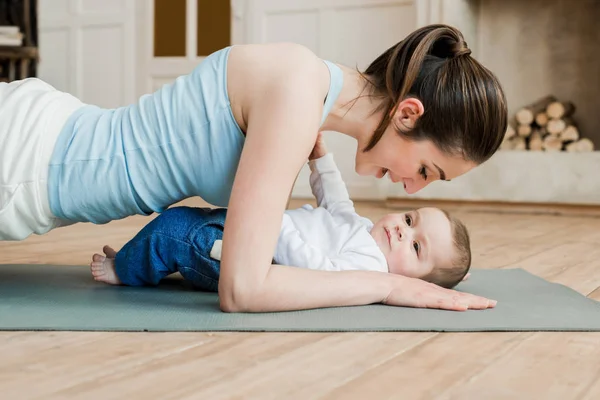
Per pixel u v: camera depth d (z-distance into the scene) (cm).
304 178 548
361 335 135
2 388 99
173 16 610
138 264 179
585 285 207
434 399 100
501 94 153
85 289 176
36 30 651
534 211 478
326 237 185
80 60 646
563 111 489
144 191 160
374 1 525
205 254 173
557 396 103
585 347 132
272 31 564
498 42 532
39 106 158
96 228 330
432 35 153
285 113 143
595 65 512
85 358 115
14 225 158
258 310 147
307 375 109
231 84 152
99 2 636
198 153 155
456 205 490
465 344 131
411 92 150
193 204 505
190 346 124
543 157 472
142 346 123
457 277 188
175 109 156
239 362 115
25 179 155
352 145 531
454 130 150
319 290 150
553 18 520
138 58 625
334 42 540
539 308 164
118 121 162
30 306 153
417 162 156
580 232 362
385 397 100
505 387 107
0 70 638
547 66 523
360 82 157
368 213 438
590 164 464
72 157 158
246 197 141
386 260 186
